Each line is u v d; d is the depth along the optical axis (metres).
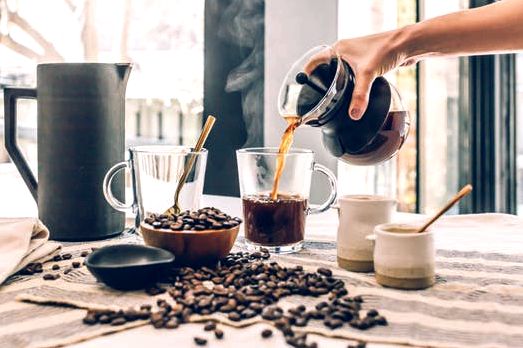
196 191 1.05
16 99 1.10
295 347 0.59
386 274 0.80
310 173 1.05
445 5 1.91
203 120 2.04
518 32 1.06
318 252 1.01
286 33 1.82
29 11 2.42
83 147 1.06
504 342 0.60
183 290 0.76
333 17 1.78
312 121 1.00
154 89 2.22
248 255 0.95
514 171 2.03
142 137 2.25
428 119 1.99
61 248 0.96
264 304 0.71
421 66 1.97
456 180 2.02
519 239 1.12
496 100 1.97
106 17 2.30
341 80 0.97
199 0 2.10
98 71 1.06
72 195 1.07
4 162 2.37
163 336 0.62
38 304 0.73
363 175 1.95
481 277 0.85
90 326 0.65
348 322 0.66
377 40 1.07
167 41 2.18
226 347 0.59
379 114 0.99
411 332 0.63
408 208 2.01
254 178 1.02
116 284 0.77
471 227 1.24
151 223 0.90
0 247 0.89
